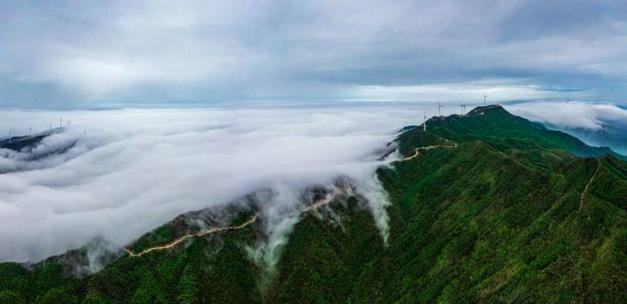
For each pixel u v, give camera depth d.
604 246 162.50
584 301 151.12
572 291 155.62
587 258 163.00
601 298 149.00
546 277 167.50
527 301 163.25
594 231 172.50
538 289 164.88
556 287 161.00
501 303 170.88
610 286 149.38
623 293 146.75
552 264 170.62
